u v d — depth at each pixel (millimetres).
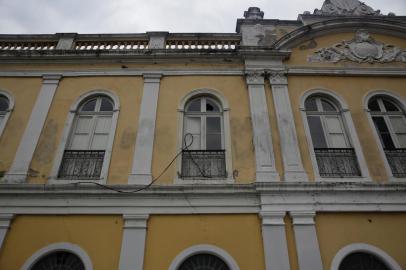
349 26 8562
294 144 6605
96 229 5684
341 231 5680
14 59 7992
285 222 5715
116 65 7988
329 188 5945
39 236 5617
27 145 6625
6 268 5336
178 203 5891
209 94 7492
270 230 5605
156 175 6234
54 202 5875
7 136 6816
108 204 5871
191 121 7188
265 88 7523
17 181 6109
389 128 7137
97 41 8562
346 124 7066
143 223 5703
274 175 6148
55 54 7965
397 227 5738
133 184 6023
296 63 7973
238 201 5934
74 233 5645
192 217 5816
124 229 5645
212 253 5492
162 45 8352
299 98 7371
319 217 5801
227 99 7355
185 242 5582
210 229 5711
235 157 6488
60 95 7453
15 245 5531
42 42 8594
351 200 5898
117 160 6441
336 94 7461
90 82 7680
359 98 7422
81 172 6332
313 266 5277
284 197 5895
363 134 6883
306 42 8359
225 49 8016
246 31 8602
